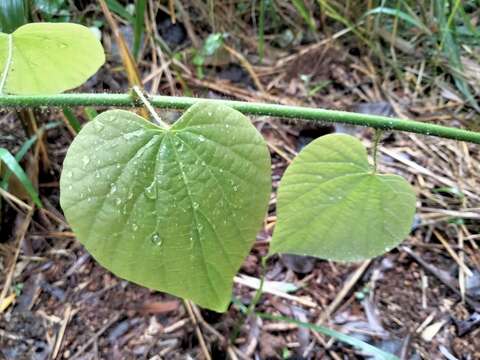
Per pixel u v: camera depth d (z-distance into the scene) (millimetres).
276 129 404
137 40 391
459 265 326
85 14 441
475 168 385
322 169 188
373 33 467
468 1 494
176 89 431
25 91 211
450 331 296
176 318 303
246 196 155
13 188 350
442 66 454
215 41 435
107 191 150
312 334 295
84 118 394
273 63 460
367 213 200
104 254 154
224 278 160
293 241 207
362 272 325
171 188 152
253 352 290
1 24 299
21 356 289
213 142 153
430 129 200
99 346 293
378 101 432
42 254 335
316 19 491
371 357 286
